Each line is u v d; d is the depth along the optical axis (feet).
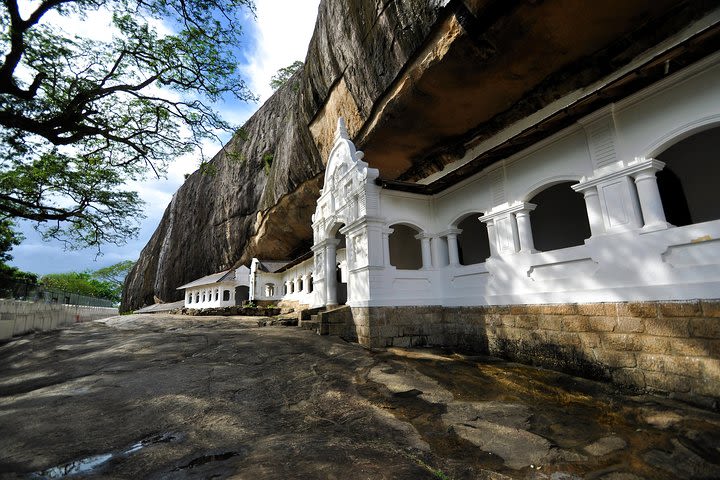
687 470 9.19
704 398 13.35
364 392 16.24
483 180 26.22
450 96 29.32
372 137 36.94
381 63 32.12
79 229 47.78
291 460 9.55
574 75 25.09
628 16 20.71
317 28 45.57
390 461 9.65
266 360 22.40
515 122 30.55
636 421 12.43
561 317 19.44
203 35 34.86
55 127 31.53
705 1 18.69
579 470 9.34
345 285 48.49
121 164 43.04
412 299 28.40
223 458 9.92
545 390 16.16
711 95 14.38
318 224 41.24
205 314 71.61
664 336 14.89
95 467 9.39
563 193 32.35
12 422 12.80
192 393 16.07
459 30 24.12
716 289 13.50
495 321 23.84
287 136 67.05
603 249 17.75
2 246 63.82
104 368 21.42
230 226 100.12
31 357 26.94
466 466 9.51
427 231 30.68
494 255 24.82
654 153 16.35
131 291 154.10
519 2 21.08
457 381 17.65
